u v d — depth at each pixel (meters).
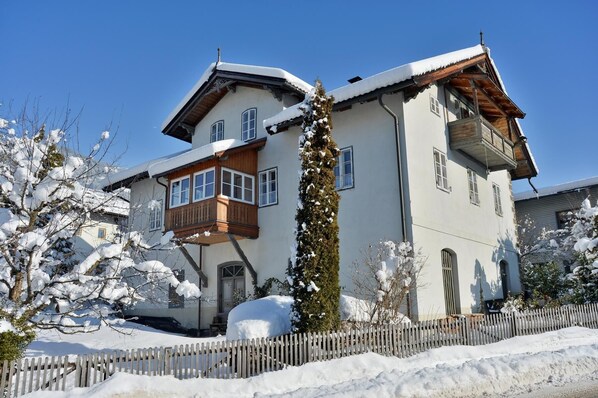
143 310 20.97
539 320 12.98
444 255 15.71
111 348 12.72
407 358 9.94
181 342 13.73
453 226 16.16
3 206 9.12
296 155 16.75
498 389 7.54
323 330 9.61
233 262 17.88
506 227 21.14
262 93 19.30
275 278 16.28
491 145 17.17
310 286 9.77
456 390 7.38
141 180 22.12
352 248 14.70
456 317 13.94
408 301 13.60
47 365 7.55
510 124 20.64
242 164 17.28
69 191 8.62
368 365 9.10
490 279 18.30
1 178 8.53
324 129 10.90
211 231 15.86
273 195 17.25
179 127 22.55
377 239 14.20
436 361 9.72
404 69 13.45
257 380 8.09
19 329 7.86
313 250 10.07
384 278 11.30
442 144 16.53
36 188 8.32
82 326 8.78
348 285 14.50
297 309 9.91
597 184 23.39
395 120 14.48
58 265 9.83
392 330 10.24
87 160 9.14
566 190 24.31
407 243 12.59
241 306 10.75
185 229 16.66
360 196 14.88
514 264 21.03
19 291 8.43
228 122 20.53
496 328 11.98
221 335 16.33
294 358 9.07
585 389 7.38
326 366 8.83
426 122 15.75
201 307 18.59
